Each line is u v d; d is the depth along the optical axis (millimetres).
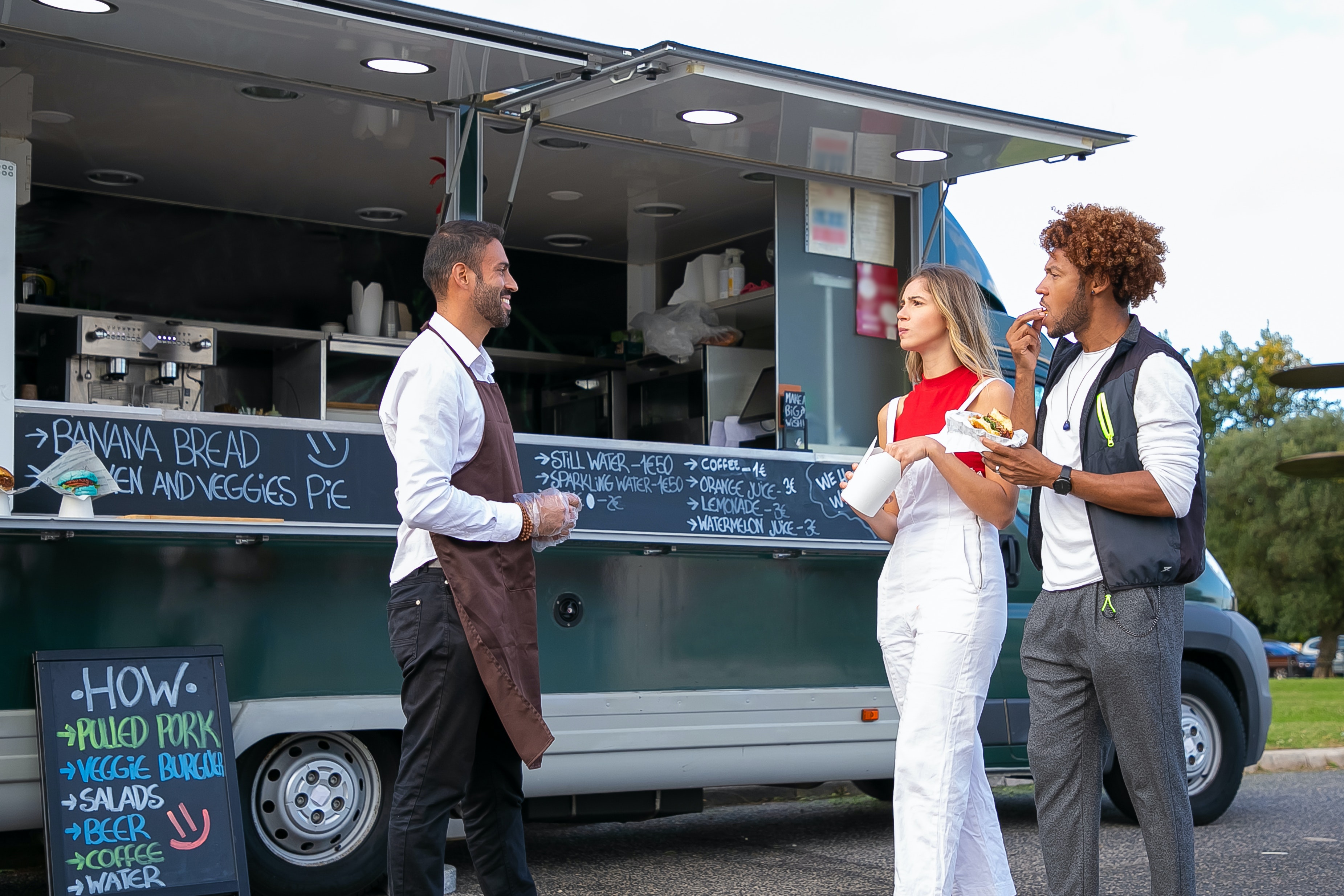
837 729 5504
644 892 4789
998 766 5949
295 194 7020
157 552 4309
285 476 4426
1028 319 3480
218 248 7344
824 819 6551
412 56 4395
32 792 4047
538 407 8148
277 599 4488
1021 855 5516
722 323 7023
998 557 3527
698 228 7355
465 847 5637
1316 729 9945
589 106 4918
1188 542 3174
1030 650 3373
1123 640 3131
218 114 5637
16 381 6762
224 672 4312
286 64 4535
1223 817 6531
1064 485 3141
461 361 3305
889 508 3801
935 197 6289
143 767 4098
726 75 4551
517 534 3258
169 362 6742
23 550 4109
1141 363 3215
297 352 7340
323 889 4520
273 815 4500
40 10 4105
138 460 4203
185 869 4082
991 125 5180
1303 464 16859
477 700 3207
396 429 3268
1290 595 39812
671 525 5145
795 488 5484
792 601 5523
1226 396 45469
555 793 4926
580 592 5043
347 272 7699
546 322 7938
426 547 3244
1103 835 5988
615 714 5027
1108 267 3270
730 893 4766
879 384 6152
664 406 7125
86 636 4184
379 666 4633
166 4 4023
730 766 5262
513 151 5895
